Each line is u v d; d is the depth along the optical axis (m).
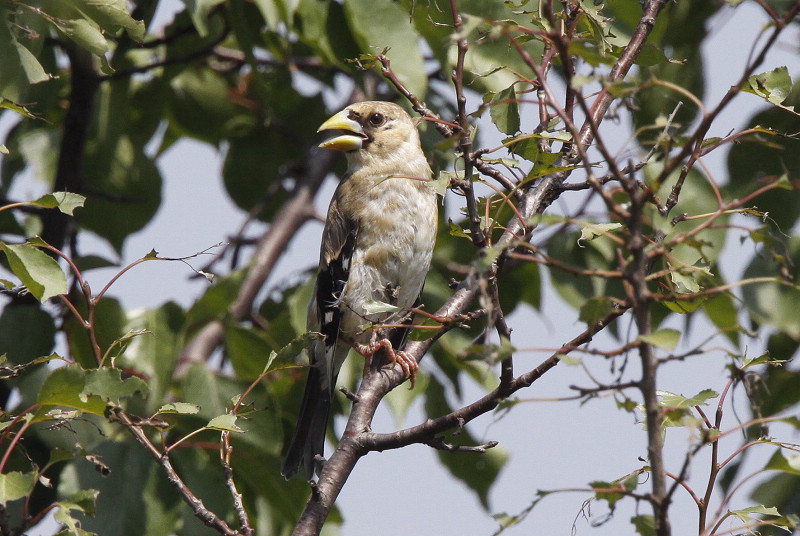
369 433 6.79
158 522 8.37
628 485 5.07
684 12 10.09
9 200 9.84
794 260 8.91
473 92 9.72
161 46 11.95
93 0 6.58
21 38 6.45
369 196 10.02
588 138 7.76
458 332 10.85
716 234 8.66
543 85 4.57
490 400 6.26
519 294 11.53
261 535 9.89
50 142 11.70
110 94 11.39
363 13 9.27
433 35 9.03
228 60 13.50
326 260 9.89
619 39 9.36
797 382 9.81
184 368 10.23
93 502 5.17
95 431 8.54
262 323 11.88
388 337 9.05
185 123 13.12
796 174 9.38
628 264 4.96
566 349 4.59
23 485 5.12
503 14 8.64
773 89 5.88
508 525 4.80
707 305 8.84
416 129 10.53
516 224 7.50
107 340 9.16
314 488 6.46
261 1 9.66
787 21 4.50
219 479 8.91
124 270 5.99
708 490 5.26
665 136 4.72
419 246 9.99
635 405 4.56
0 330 8.63
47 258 5.90
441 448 6.51
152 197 12.13
